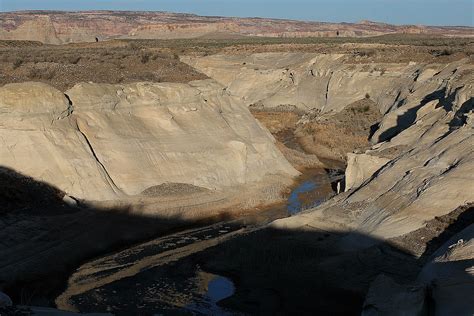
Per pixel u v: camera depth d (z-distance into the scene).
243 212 31.55
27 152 28.31
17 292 21.39
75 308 20.55
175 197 31.34
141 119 35.00
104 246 25.97
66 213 27.03
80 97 32.31
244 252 24.80
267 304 20.56
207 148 35.84
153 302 21.11
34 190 27.45
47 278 22.80
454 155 26.41
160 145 34.12
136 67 42.09
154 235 27.73
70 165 29.00
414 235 22.66
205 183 33.75
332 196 33.62
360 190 28.80
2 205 25.91
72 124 30.94
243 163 36.41
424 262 20.78
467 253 17.44
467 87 32.62
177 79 40.66
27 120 28.77
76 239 25.67
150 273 23.61
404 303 15.02
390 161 31.03
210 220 30.11
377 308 15.36
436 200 23.84
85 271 23.75
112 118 33.38
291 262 23.52
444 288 15.27
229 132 38.53
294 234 26.19
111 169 31.11
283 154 43.31
